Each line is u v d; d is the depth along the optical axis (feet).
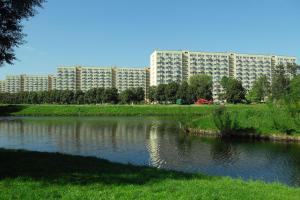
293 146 185.68
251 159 146.51
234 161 142.10
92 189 55.98
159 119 374.22
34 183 58.34
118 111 458.50
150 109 463.01
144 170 78.84
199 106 480.64
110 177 66.69
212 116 257.55
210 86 652.48
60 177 64.59
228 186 63.87
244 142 200.85
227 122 234.79
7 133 243.81
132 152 164.14
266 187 66.44
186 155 156.25
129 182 62.69
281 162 140.46
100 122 337.52
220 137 224.33
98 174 69.41
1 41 88.63
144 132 250.78
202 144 192.24
